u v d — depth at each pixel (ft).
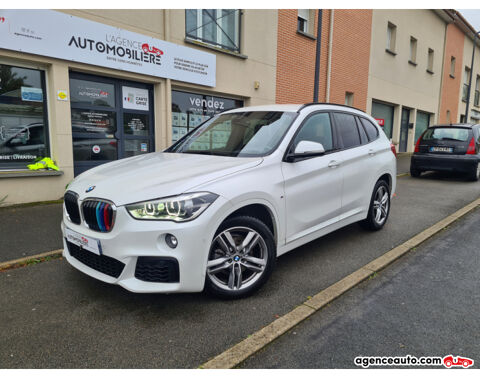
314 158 12.50
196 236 8.77
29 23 19.80
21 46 19.67
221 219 9.26
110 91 24.98
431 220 19.21
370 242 15.47
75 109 23.50
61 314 9.43
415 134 69.77
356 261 13.33
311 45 39.78
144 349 8.05
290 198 11.23
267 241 10.46
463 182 33.65
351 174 14.19
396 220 19.21
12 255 13.30
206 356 7.88
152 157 12.58
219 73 30.63
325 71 42.78
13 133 21.21
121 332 8.67
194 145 13.38
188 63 27.73
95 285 11.10
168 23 26.17
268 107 14.02
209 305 9.95
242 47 32.40
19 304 9.93
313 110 13.43
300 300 10.35
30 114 21.71
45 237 15.37
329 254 14.02
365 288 11.29
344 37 45.06
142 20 24.90
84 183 10.39
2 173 20.36
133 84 26.11
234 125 13.43
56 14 20.70
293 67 37.86
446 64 75.20
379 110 57.47
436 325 9.25
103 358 7.74
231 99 33.27
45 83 21.95
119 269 8.96
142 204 8.75
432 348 8.32
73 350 7.98
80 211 9.71
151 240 8.63
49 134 22.44
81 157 24.11
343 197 13.89
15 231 16.10
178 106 29.17
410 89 63.05
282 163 11.26
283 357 7.93
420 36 63.52
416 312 9.88
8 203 20.65
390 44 56.85
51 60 21.16
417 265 13.21
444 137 33.81
